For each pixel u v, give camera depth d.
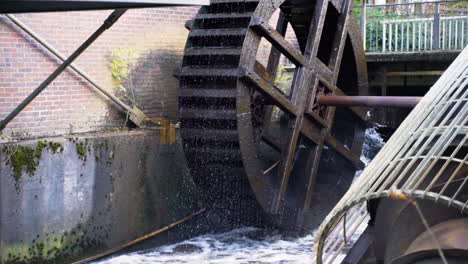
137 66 9.56
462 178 4.49
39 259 7.39
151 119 9.25
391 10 14.17
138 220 8.64
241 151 8.63
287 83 11.64
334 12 10.12
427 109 4.68
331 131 11.16
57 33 8.55
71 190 7.74
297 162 10.02
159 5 5.62
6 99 7.95
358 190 4.05
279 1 9.09
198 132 8.93
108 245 8.23
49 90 8.40
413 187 3.86
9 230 7.07
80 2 5.45
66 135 8.19
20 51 8.10
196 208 9.66
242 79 8.55
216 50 8.77
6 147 7.05
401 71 12.54
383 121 12.63
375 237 4.96
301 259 8.16
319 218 10.34
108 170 8.20
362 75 10.76
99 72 9.04
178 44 10.26
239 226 9.49
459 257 4.17
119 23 9.28
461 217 4.41
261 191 9.00
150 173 8.83
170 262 8.00
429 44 13.56
